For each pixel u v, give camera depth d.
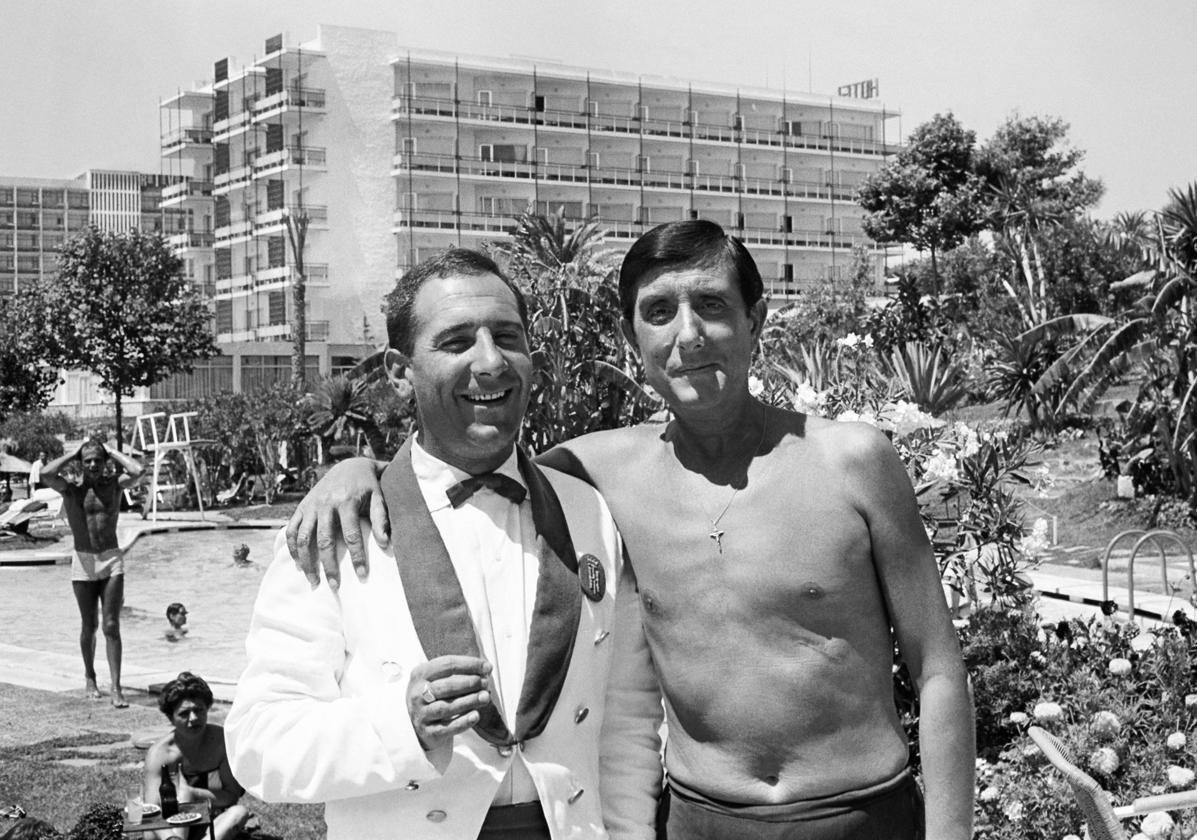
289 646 2.70
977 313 38.75
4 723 10.19
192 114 78.44
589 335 7.81
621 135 70.88
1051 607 14.27
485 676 2.52
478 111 67.50
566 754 2.73
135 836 5.57
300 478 38.03
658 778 2.96
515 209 68.62
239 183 68.25
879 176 50.72
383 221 66.12
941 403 9.71
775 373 6.96
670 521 2.85
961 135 50.06
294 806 7.43
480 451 2.75
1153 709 5.42
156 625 18.19
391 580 2.71
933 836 2.72
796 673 2.71
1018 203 47.53
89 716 10.52
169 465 37.44
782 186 75.31
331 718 2.57
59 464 11.10
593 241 8.12
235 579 23.59
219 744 6.61
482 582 2.73
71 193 127.62
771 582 2.72
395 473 2.84
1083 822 4.59
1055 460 25.14
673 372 2.78
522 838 2.65
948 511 6.42
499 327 2.74
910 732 5.24
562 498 2.93
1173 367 21.47
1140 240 26.81
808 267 76.56
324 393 35.53
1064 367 21.33
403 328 2.79
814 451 2.79
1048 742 3.17
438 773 2.53
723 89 74.12
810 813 2.69
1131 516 21.05
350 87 65.44
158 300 46.53
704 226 2.82
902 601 2.79
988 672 5.45
